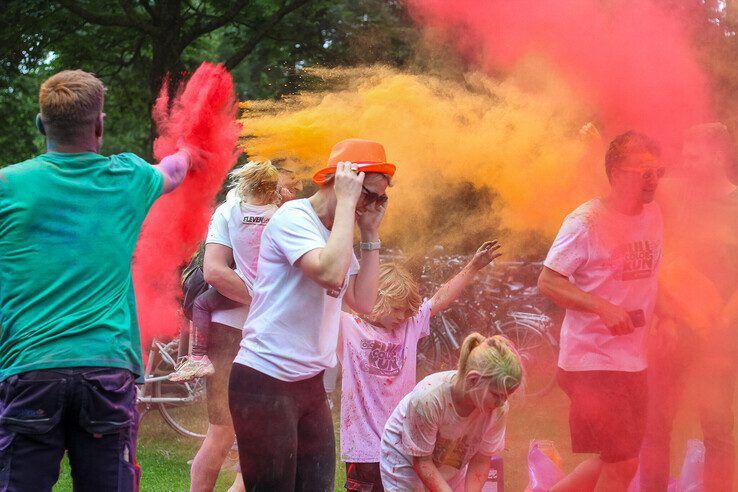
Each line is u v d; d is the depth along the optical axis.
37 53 21.19
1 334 4.30
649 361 6.39
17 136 25.33
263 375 4.72
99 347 4.25
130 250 4.44
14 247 4.21
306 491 4.91
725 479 6.25
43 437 4.20
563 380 6.00
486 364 4.72
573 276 5.91
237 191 6.49
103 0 20.59
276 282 4.73
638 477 6.41
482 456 5.22
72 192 4.29
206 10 21.83
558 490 6.10
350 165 4.63
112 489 4.30
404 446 5.09
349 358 5.83
